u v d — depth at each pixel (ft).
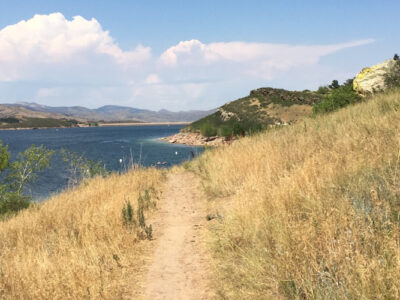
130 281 15.51
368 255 10.77
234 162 35.68
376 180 15.47
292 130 41.70
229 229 18.97
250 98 333.83
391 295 8.96
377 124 25.57
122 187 39.27
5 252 21.80
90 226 24.09
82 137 504.84
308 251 12.34
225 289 13.52
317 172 19.83
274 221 16.19
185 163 63.36
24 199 58.70
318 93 325.01
